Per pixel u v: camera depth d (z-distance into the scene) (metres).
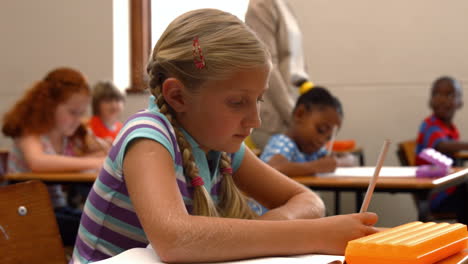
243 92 0.82
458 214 2.46
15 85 4.86
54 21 4.77
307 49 4.38
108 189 0.89
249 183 1.08
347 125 4.32
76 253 0.96
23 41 4.84
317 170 1.99
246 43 0.81
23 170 2.40
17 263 0.94
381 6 4.25
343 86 4.32
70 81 2.41
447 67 4.14
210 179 0.96
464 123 4.09
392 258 0.61
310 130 2.14
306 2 4.36
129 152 0.83
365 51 4.28
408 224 0.74
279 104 2.89
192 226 0.72
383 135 4.26
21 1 4.84
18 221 0.96
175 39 0.87
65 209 2.21
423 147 3.37
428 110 4.18
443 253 0.66
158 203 0.75
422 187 1.68
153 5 4.69
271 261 0.70
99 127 3.75
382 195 3.36
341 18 4.31
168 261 0.71
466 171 2.04
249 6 2.96
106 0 4.66
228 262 0.71
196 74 0.83
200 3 4.46
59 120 2.42
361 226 0.77
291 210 0.97
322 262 0.69
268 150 2.12
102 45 4.67
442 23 4.15
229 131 0.84
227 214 0.97
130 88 4.63
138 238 0.91
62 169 2.30
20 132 2.38
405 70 4.21
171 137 0.87
